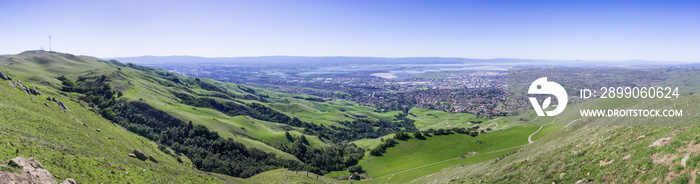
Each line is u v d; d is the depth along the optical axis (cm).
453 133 16112
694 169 1938
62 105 9356
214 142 15425
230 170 12531
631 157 2542
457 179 4738
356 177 12138
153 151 9825
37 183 2369
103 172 3769
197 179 5566
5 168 2283
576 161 3070
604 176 2531
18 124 5038
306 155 17025
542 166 3425
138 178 4144
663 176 2081
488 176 4078
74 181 2942
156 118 18150
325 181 9650
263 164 14262
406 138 15950
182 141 15825
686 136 2361
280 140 19200
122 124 16650
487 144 13550
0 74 8681
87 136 6391
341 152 17600
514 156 4822
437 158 13112
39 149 3622
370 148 16162
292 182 7675
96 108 18088
